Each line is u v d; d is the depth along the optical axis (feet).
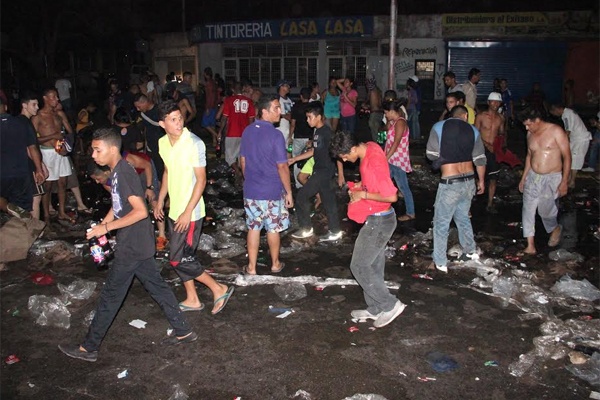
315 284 18.60
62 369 13.56
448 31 84.74
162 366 13.66
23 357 14.15
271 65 95.81
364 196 14.73
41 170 22.72
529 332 15.35
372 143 15.05
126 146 22.85
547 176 20.98
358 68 90.99
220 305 16.42
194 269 15.87
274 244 19.29
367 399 12.15
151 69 109.50
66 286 18.17
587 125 60.34
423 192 33.27
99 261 14.06
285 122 31.65
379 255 15.38
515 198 31.07
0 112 22.09
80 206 27.96
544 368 13.52
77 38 100.53
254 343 14.74
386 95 25.30
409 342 14.79
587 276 19.35
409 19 85.76
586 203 29.86
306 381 12.99
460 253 21.45
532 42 83.35
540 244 22.88
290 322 15.94
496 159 28.68
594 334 15.01
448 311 16.66
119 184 13.03
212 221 26.66
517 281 18.35
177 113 14.75
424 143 49.52
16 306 17.03
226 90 46.62
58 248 21.31
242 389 12.69
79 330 15.60
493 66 85.20
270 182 18.17
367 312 16.10
